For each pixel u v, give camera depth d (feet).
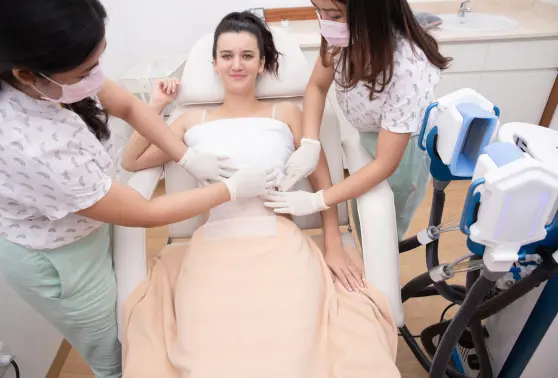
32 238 2.73
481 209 2.04
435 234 3.19
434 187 3.14
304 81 4.28
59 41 1.86
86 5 1.94
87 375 4.72
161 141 3.56
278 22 7.85
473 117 2.43
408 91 3.01
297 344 2.73
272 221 3.55
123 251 3.42
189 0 7.67
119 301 3.34
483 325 4.03
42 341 4.55
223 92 4.31
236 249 3.32
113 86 3.30
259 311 2.91
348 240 4.10
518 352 3.47
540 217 1.99
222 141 3.88
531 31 6.75
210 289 3.04
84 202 2.45
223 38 3.80
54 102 2.31
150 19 7.86
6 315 4.03
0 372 3.93
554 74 7.14
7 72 2.07
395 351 3.14
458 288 3.54
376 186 3.60
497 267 2.21
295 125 4.15
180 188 4.22
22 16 1.75
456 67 7.09
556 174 1.86
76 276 2.98
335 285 3.45
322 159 4.04
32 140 2.21
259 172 3.30
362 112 3.64
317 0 2.75
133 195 2.68
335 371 2.72
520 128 2.53
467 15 7.98
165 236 6.80
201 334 2.79
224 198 3.18
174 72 6.82
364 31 2.70
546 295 3.05
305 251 3.39
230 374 2.59
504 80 7.23
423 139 3.10
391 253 3.39
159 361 2.87
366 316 3.09
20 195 2.37
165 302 3.26
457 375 3.86
